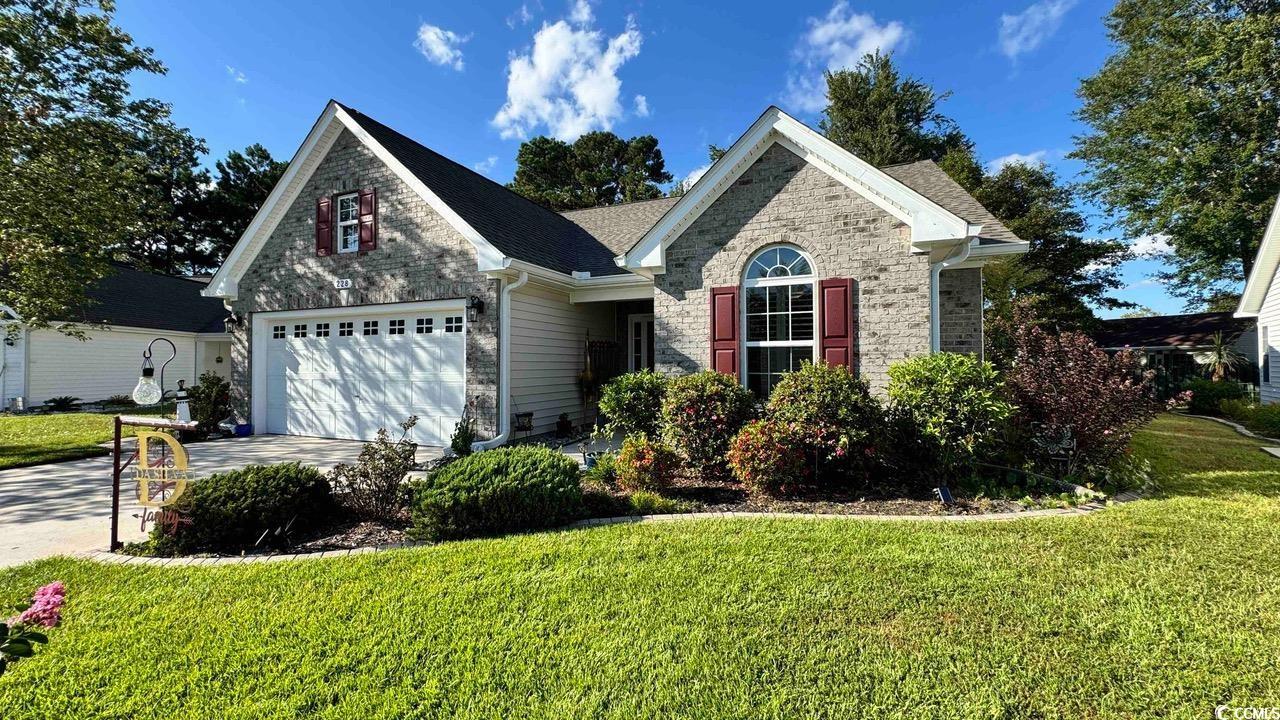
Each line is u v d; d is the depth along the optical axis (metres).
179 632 3.18
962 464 6.41
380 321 10.79
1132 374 6.67
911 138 26.44
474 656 2.89
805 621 3.18
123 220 13.04
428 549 4.50
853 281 7.94
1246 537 4.45
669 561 4.11
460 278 9.83
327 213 11.12
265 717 2.45
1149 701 2.47
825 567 3.94
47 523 5.55
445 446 10.09
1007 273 18.27
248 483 4.89
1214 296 26.28
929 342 7.52
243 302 11.88
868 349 7.84
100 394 18.75
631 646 2.96
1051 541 4.41
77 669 2.81
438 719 2.41
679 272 8.92
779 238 8.34
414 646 2.99
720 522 5.12
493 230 10.16
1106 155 22.94
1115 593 3.47
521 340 10.28
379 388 10.76
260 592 3.71
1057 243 24.67
